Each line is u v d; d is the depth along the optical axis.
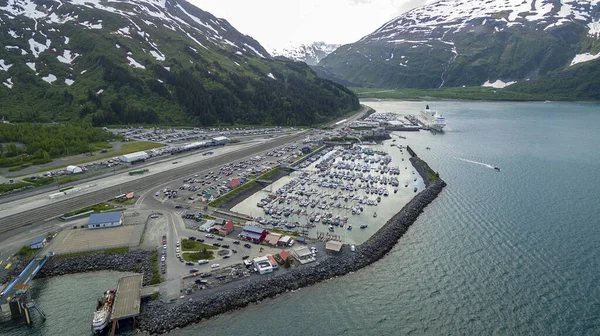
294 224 109.44
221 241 96.12
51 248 92.19
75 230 101.12
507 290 80.00
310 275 83.81
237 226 106.00
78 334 67.50
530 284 81.75
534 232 105.25
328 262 88.25
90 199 122.12
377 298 78.31
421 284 82.81
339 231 108.25
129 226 103.81
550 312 73.06
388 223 111.88
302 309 74.88
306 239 99.44
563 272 85.69
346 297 78.62
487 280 83.62
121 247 93.00
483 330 69.19
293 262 87.81
